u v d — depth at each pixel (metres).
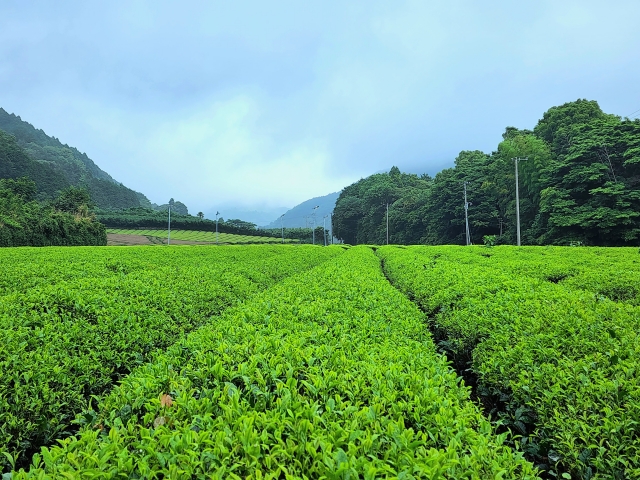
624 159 35.28
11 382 3.68
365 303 5.99
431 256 20.86
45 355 4.06
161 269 10.14
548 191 37.25
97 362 4.54
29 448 3.59
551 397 3.40
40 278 8.64
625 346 3.94
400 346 4.13
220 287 8.72
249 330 4.26
